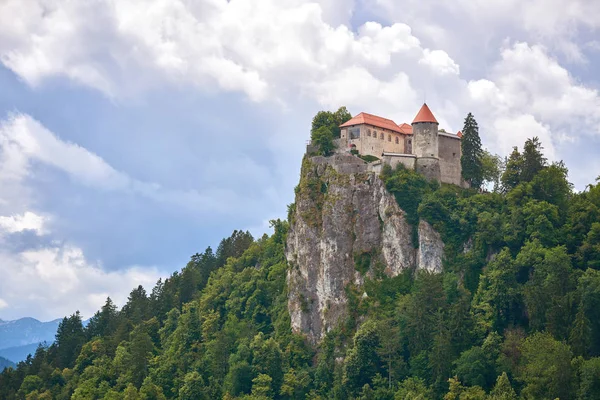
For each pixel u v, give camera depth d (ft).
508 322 627.46
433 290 642.63
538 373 543.39
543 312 597.93
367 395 618.44
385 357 642.63
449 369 592.60
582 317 569.23
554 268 618.85
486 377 582.76
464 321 615.98
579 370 537.24
